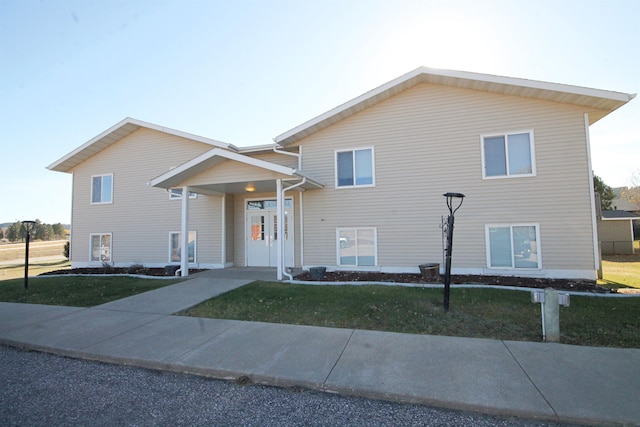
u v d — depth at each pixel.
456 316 5.83
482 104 9.80
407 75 9.84
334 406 3.25
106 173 14.45
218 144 12.77
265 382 3.76
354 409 3.18
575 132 9.05
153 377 3.99
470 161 9.83
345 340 4.86
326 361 4.14
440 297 7.07
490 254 9.58
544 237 9.16
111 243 14.16
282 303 6.98
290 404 3.30
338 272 10.68
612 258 18.44
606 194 31.34
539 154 9.28
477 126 9.81
